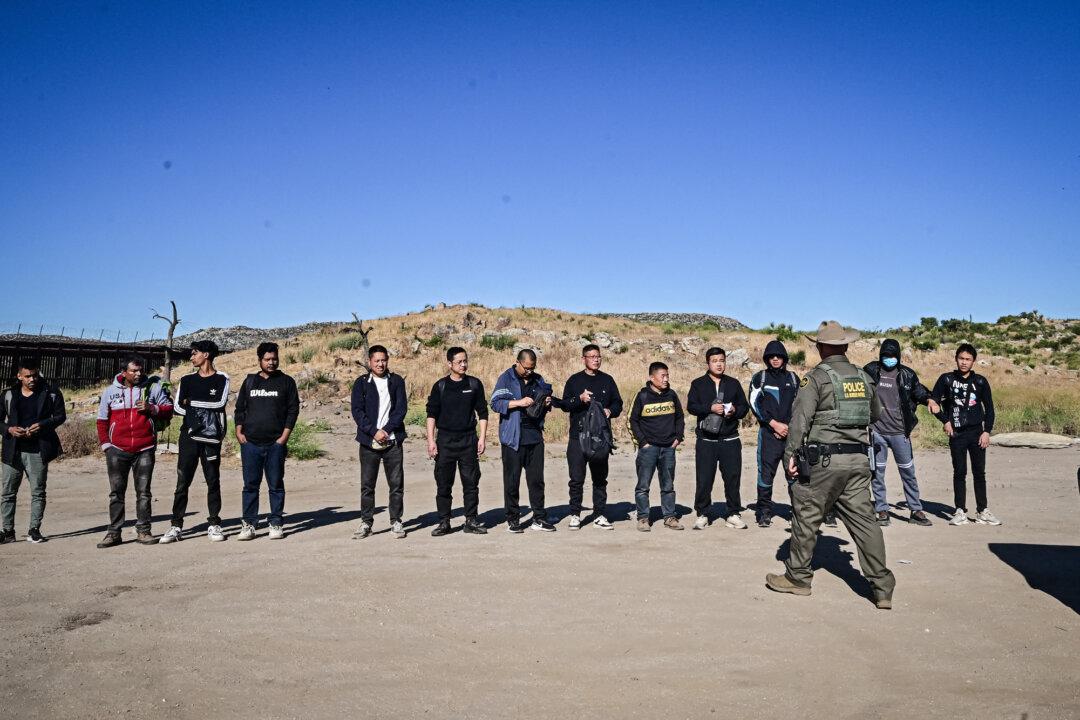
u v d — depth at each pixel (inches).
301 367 1232.2
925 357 1601.9
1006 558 272.1
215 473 323.6
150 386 318.3
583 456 334.6
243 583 245.6
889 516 351.6
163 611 216.2
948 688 162.4
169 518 383.9
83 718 149.5
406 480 524.4
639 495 334.0
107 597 230.7
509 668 173.9
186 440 319.3
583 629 199.6
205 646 188.4
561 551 289.1
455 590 235.5
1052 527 330.3
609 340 1517.0
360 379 329.1
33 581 249.9
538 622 205.3
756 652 183.0
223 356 1444.4
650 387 334.6
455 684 165.2
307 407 973.8
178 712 151.9
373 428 320.8
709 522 353.7
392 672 171.8
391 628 201.2
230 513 395.9
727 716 149.3
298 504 426.6
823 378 225.1
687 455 650.8
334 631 199.0
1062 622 204.2
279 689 162.7
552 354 1422.2
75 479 524.7
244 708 153.8
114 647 187.8
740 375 1339.8
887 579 216.1
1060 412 885.8
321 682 166.4
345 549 296.5
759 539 311.9
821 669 172.9
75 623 206.2
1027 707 152.3
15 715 150.9
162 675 170.4
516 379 333.1
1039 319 2066.9
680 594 230.7
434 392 328.8
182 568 267.1
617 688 162.7
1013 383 1417.3
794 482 230.4
